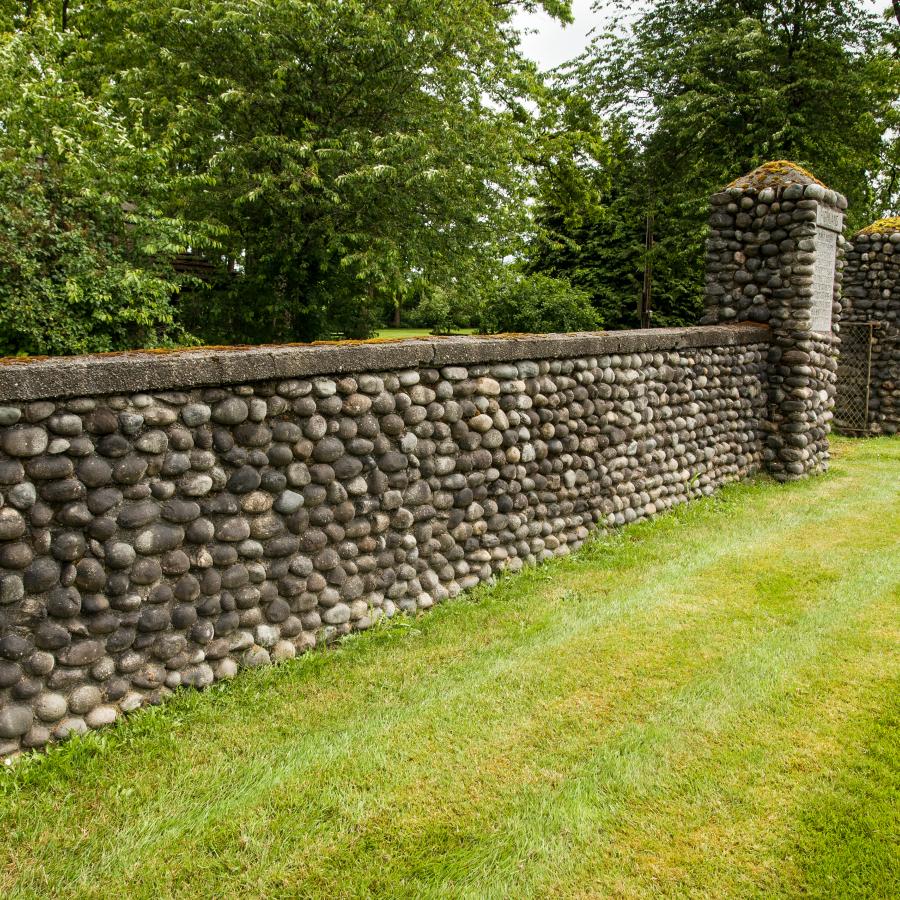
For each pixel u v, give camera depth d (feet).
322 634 12.92
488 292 50.29
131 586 10.53
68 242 30.22
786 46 53.83
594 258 78.54
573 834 8.53
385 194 40.32
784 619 14.53
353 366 13.00
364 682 11.88
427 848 8.29
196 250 44.83
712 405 24.41
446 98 43.78
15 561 9.41
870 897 7.61
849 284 39.73
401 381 14.03
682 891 7.72
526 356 16.58
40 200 30.01
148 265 33.73
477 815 8.82
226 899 7.56
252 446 11.82
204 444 11.27
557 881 7.84
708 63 55.16
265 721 10.68
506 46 47.37
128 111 40.11
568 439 18.17
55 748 9.67
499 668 12.42
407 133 41.83
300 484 12.50
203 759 9.77
